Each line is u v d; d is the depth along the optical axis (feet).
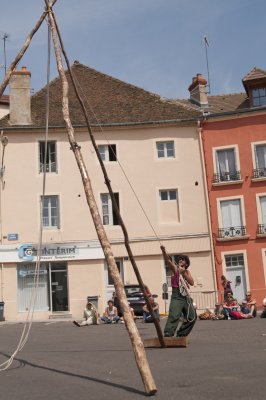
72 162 102.58
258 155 104.88
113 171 103.45
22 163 101.45
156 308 68.69
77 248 99.76
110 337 46.60
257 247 101.19
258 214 102.42
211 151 105.29
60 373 24.32
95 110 108.27
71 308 98.78
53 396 18.83
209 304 97.91
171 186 104.12
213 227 102.68
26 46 30.94
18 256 98.32
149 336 46.70
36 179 101.24
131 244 101.45
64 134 103.30
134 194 103.09
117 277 21.68
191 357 27.66
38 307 98.73
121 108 108.78
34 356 31.83
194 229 102.83
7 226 99.19
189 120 105.40
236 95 120.88
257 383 19.38
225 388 18.79
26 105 104.53
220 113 105.29
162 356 28.43
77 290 99.30
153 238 101.71
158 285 100.32
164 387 19.62
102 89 113.91
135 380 21.50
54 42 30.60
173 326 33.37
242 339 38.14
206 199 103.76
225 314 69.00
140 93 112.27
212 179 104.32
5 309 96.89
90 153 103.45
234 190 103.71
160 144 105.91
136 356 19.13
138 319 78.02
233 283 101.14
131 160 104.42
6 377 23.72
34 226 99.96
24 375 24.12
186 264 34.30
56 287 99.96
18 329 65.57
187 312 33.63
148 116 106.93
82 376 23.16
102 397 18.29
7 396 19.20
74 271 99.81
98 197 102.22
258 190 103.14
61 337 48.80
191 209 103.50
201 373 22.27
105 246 22.63
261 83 108.68
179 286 33.78
